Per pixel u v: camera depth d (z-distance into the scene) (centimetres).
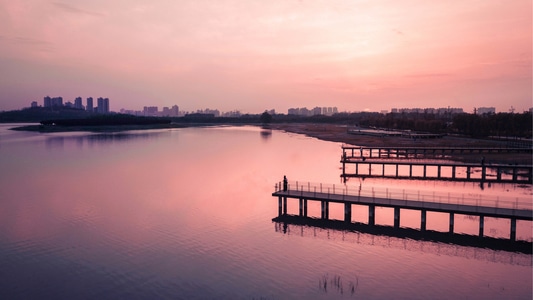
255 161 8138
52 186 5441
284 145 12144
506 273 2592
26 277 2558
